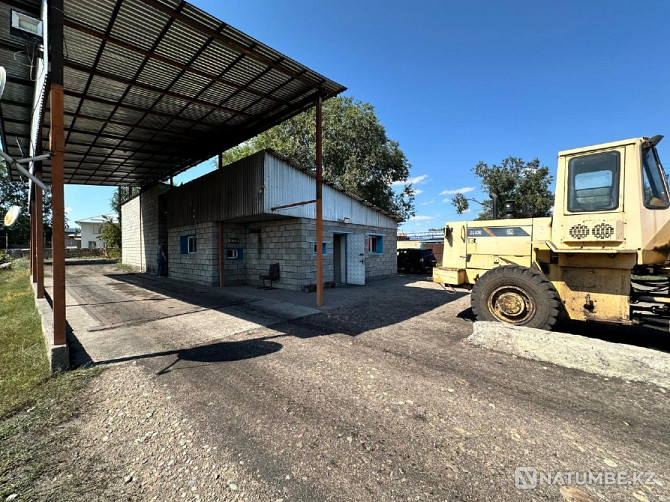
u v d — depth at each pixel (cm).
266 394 304
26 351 414
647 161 398
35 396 300
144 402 291
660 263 384
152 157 1171
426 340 469
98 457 216
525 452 218
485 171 2156
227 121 862
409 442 229
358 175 2047
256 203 890
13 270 1666
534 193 2006
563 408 275
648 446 224
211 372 357
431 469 201
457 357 398
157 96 721
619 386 315
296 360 392
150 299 838
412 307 713
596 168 400
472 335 451
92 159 1174
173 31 508
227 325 564
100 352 425
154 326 560
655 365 314
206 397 299
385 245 1440
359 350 427
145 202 1691
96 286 1105
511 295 464
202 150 1092
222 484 190
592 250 395
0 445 229
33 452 221
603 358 342
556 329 506
